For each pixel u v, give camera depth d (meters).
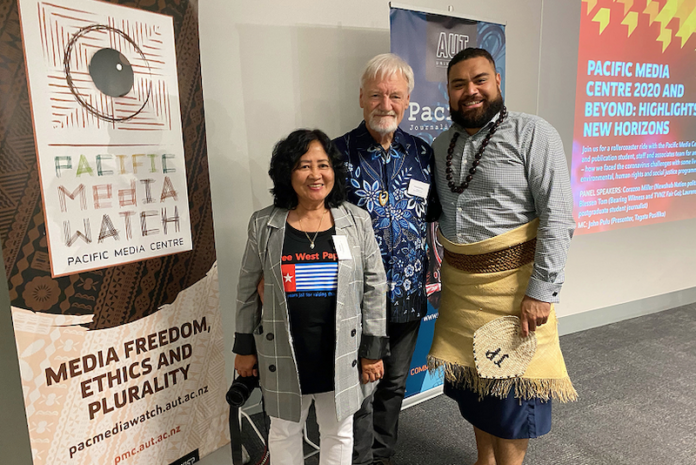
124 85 1.37
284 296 1.34
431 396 2.53
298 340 1.37
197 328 1.66
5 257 1.19
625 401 2.44
